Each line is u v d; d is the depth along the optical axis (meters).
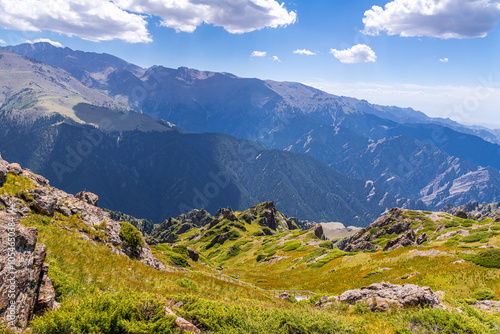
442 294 21.95
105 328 8.89
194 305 12.95
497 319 14.10
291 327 11.55
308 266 86.38
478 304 22.86
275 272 92.31
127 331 9.16
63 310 9.20
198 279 30.02
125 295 10.89
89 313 9.05
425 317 13.17
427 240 85.25
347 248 133.25
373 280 50.00
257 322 11.41
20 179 29.69
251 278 83.25
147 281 21.95
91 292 13.77
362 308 17.23
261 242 163.50
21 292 8.98
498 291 29.16
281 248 131.38
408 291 17.47
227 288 28.80
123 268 23.58
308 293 53.09
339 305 19.44
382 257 67.69
